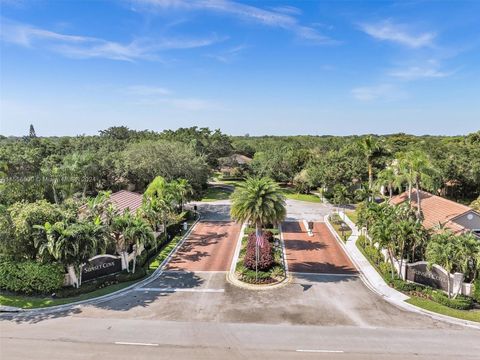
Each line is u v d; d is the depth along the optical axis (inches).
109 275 1200.2
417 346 806.5
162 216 1609.3
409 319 936.3
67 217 1127.0
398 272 1181.7
